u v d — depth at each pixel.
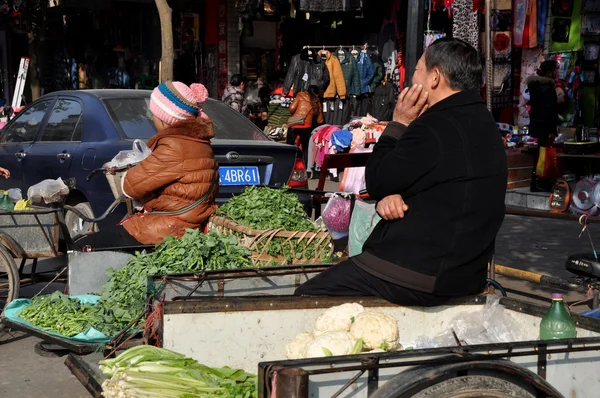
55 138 8.23
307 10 14.16
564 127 12.70
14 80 24.27
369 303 3.58
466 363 2.72
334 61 15.39
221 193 7.08
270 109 16.09
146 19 19.47
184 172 5.22
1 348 5.53
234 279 4.11
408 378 2.64
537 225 10.35
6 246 5.66
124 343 4.00
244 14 15.52
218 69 17.58
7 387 4.78
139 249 5.02
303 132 15.15
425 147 3.35
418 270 3.41
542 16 14.32
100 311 4.48
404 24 15.12
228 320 3.43
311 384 2.60
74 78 21.38
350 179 10.49
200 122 5.36
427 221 3.39
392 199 3.47
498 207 3.43
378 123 14.22
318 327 3.41
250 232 4.92
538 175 12.13
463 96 3.47
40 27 21.44
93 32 20.59
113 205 5.50
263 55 17.91
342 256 5.30
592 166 12.04
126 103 7.96
